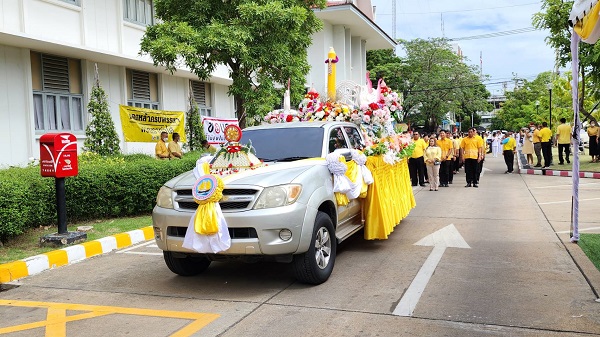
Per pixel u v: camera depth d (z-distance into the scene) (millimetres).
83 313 4926
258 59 11453
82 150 12875
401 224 9336
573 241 7426
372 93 8297
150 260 7086
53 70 12914
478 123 71812
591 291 5191
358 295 5207
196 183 5293
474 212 10664
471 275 5875
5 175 8016
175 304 5098
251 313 4742
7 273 6129
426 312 4660
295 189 5297
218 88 20766
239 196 5184
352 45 27891
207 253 5270
